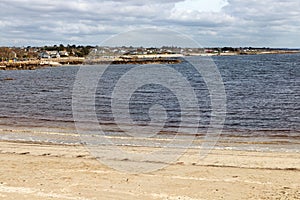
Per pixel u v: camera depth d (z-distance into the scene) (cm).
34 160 1292
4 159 1304
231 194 966
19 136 1747
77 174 1126
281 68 8069
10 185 1019
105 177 1098
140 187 1012
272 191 989
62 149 1480
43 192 966
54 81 5669
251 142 1650
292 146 1566
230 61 11712
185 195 956
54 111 2683
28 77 6581
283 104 3034
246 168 1211
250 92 3888
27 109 2809
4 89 4600
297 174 1143
